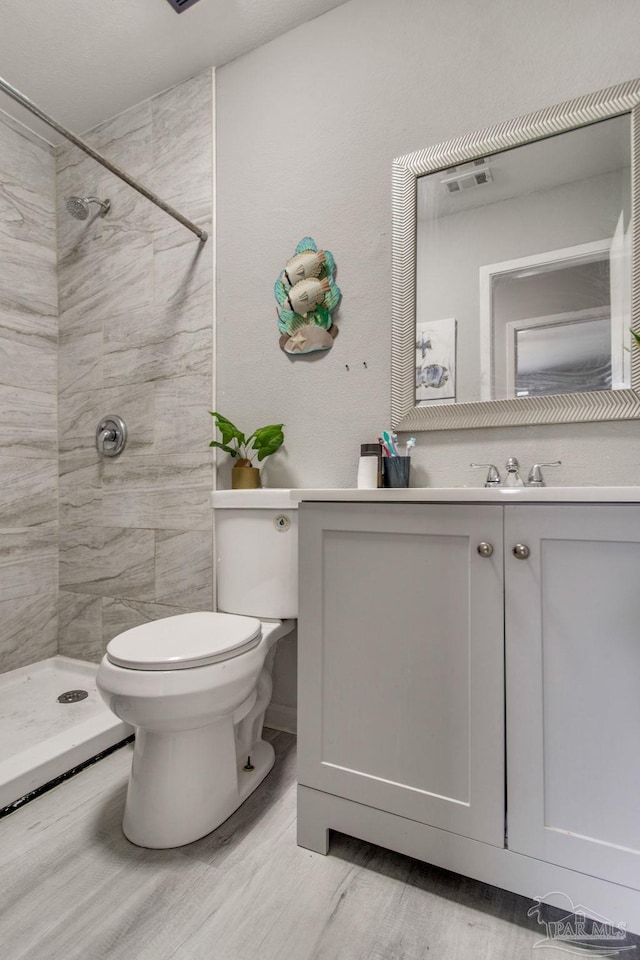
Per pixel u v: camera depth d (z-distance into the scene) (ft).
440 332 4.27
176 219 5.16
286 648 4.95
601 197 3.76
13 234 6.11
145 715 3.08
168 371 5.67
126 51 5.20
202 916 2.76
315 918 2.76
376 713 3.02
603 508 2.46
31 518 6.31
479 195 4.17
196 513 5.46
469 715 2.75
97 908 2.80
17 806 3.72
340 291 4.72
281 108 5.06
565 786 2.54
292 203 4.98
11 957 2.50
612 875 2.43
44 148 6.50
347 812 3.12
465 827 2.76
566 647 2.54
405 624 2.94
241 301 5.25
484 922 2.75
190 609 5.48
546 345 3.91
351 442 4.66
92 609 6.25
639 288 3.59
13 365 6.12
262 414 5.11
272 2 4.69
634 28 3.64
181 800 3.31
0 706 5.35
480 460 4.11
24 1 4.61
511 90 4.02
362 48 4.65
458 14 4.24
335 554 3.16
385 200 4.53
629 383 3.61
